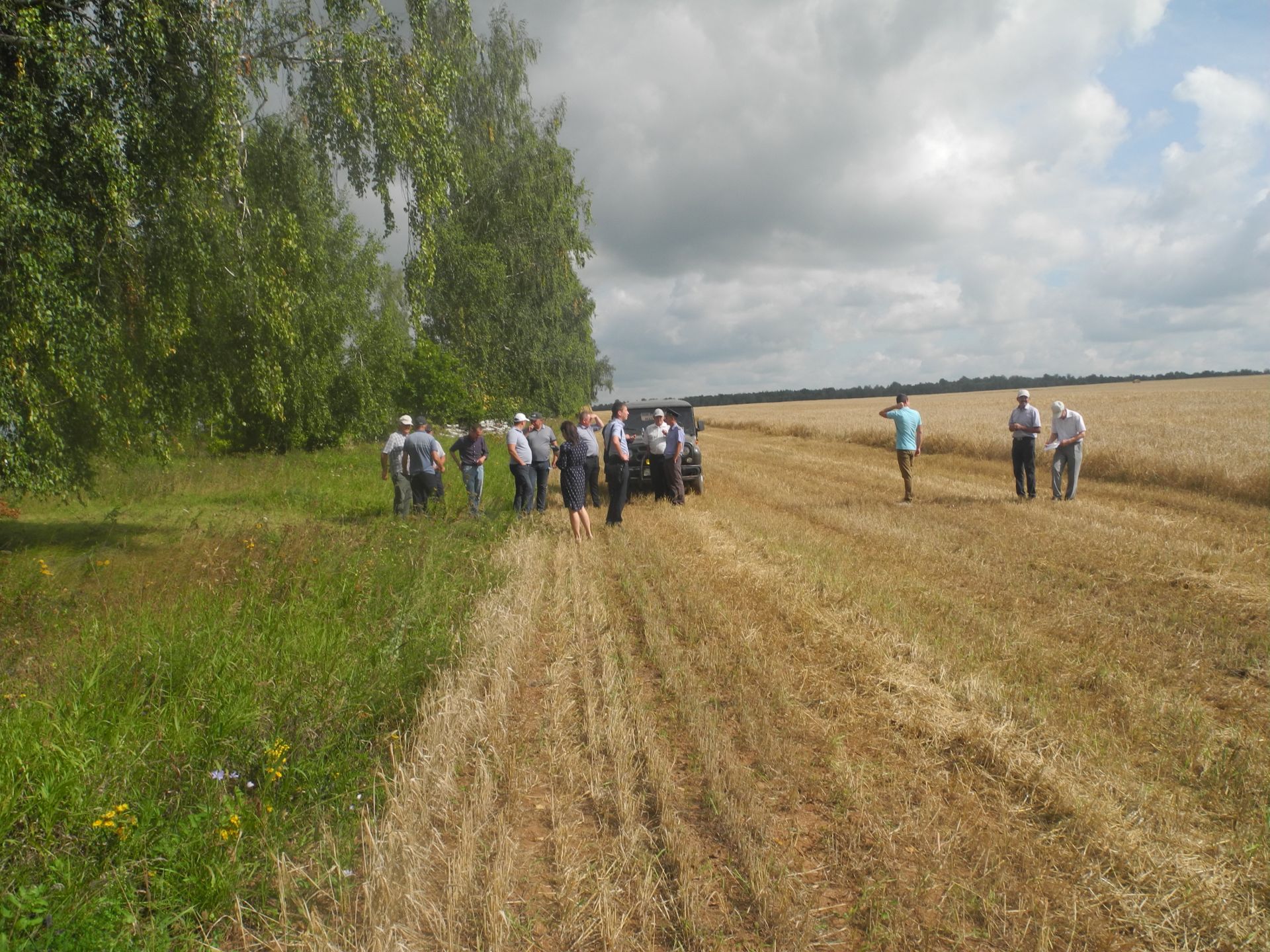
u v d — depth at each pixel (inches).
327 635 202.2
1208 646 211.3
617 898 109.1
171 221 358.3
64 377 309.7
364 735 157.2
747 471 740.0
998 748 149.9
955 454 903.1
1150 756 147.8
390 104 406.9
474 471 471.5
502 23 1182.9
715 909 106.7
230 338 419.8
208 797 126.0
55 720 139.3
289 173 449.7
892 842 120.1
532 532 405.1
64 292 303.7
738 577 296.8
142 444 397.1
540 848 122.7
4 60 299.7
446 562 308.2
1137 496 528.1
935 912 105.9
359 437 1069.8
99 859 108.6
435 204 435.8
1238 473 531.5
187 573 280.7
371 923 100.7
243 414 877.8
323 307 862.5
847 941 101.0
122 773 128.3
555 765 148.1
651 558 329.7
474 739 158.2
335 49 400.2
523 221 1224.8
